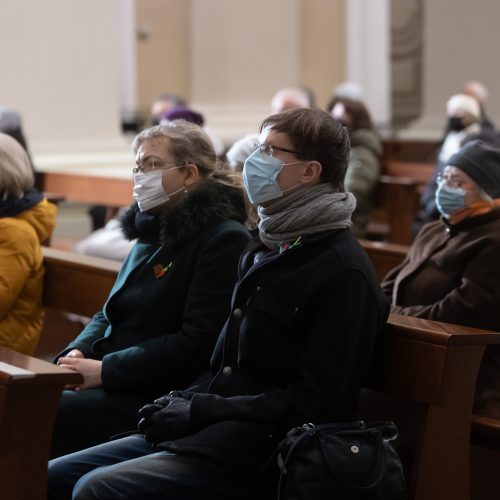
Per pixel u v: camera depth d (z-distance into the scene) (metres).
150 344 8.16
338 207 7.21
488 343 7.40
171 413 7.11
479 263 8.70
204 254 8.24
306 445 6.68
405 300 9.33
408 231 16.75
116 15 23.62
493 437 8.16
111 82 21.33
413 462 7.40
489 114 33.09
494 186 8.91
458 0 32.53
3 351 7.23
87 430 8.12
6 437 6.55
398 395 7.48
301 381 6.97
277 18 26.55
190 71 25.59
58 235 19.64
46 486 6.80
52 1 20.28
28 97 20.11
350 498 6.63
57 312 12.74
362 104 17.23
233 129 25.62
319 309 7.00
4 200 9.55
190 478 6.86
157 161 8.52
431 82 32.12
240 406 6.95
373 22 29.31
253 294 7.23
